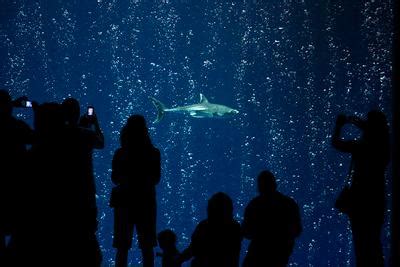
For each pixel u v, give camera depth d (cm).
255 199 434
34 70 2542
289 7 2080
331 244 2011
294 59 2212
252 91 2362
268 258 418
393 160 369
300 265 1936
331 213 2103
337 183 2152
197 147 2522
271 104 2328
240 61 2345
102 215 2130
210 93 2495
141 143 424
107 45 2480
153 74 2531
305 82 2217
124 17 2372
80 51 2505
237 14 2200
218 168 2519
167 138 2552
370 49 2031
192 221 2544
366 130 421
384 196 413
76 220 339
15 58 2502
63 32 2444
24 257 332
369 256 404
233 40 2302
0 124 374
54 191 336
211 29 2309
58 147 343
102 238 2078
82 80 2570
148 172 422
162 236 442
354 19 1986
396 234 366
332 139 429
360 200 409
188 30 2350
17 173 368
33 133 360
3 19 2350
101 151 2427
